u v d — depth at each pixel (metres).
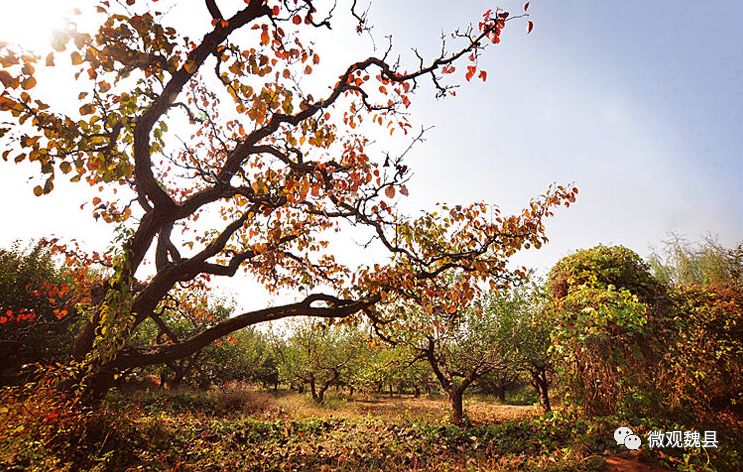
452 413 13.25
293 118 6.49
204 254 8.07
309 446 8.08
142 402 11.71
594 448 6.55
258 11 5.45
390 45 6.12
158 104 5.61
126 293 6.04
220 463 6.44
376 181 6.41
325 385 23.27
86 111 5.23
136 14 5.18
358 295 8.48
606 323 7.31
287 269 10.90
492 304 13.94
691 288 11.45
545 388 16.14
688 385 7.77
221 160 9.72
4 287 13.16
